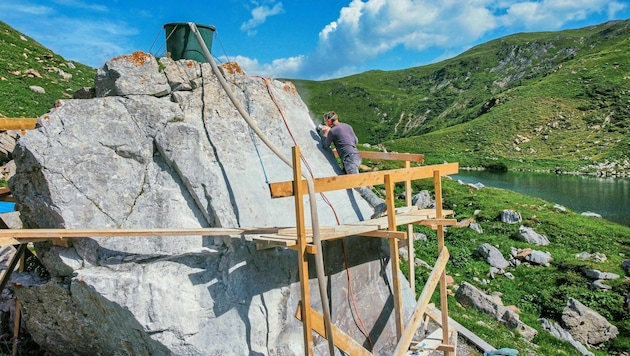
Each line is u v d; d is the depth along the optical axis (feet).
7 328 24.67
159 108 23.45
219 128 25.26
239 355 20.12
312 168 28.37
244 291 21.24
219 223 21.98
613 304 49.14
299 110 31.78
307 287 18.81
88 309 20.12
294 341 22.35
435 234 65.77
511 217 76.59
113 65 23.38
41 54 127.44
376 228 22.38
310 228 22.03
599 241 70.03
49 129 20.53
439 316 30.40
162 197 22.00
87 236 18.29
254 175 24.95
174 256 20.65
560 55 593.01
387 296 27.61
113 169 21.45
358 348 20.25
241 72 28.09
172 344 18.98
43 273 22.41
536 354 35.73
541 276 56.34
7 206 31.83
